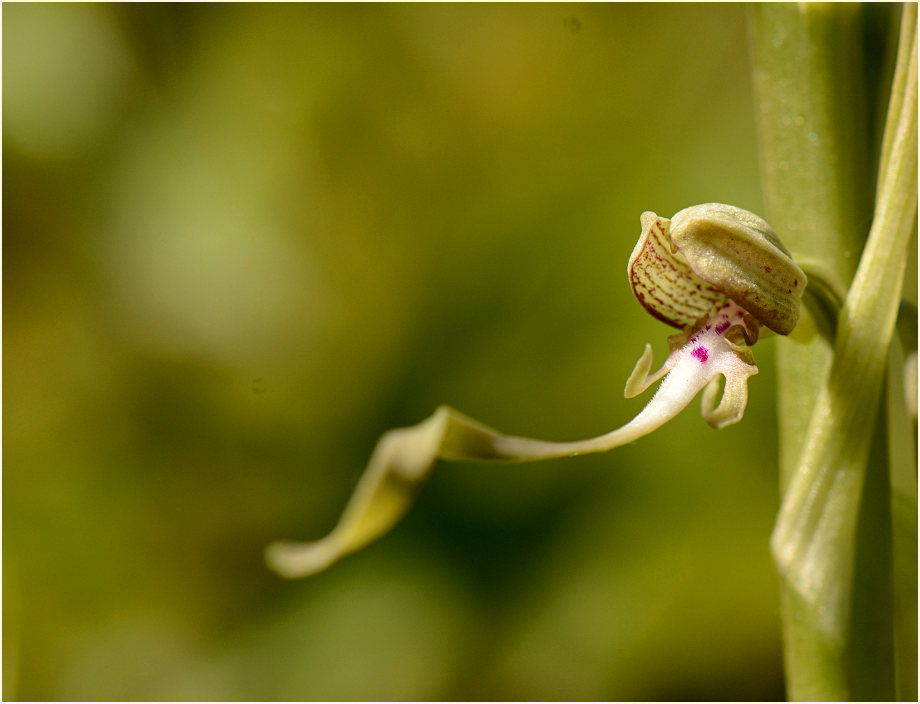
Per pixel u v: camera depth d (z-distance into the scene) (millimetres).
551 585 375
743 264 234
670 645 373
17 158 446
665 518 371
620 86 440
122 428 437
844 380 234
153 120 463
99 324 453
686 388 236
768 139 240
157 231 455
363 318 424
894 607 236
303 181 467
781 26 238
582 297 393
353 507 229
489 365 397
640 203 403
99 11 453
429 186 448
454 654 375
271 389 429
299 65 476
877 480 235
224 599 419
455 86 464
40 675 409
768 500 367
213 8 465
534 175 421
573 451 232
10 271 449
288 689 380
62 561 417
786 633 239
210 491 425
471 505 381
